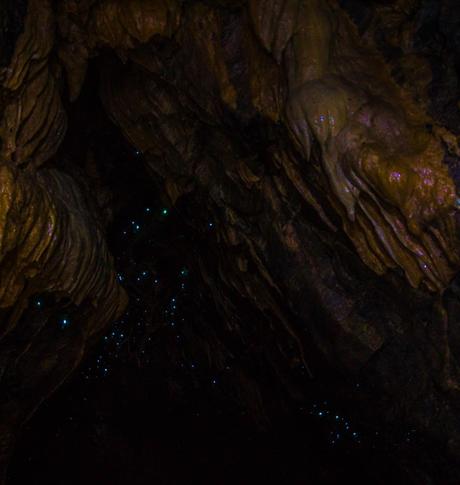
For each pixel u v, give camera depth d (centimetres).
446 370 255
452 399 260
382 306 269
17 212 233
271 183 285
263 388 406
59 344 296
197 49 267
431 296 247
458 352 250
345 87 236
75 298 280
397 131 231
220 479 453
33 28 249
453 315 245
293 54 239
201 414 474
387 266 249
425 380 266
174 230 390
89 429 450
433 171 224
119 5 263
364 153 230
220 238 335
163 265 422
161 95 296
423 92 233
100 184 359
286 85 245
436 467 281
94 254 285
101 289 297
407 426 279
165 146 314
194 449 471
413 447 285
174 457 474
